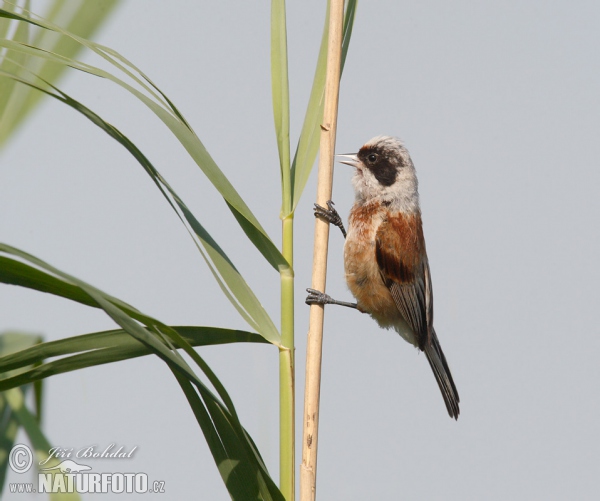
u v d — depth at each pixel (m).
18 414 7.14
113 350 5.24
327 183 6.82
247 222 6.32
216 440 5.58
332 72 6.78
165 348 4.55
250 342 5.96
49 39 7.38
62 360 5.12
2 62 7.28
